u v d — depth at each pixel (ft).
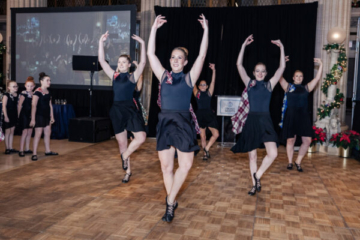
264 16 24.86
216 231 9.14
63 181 13.85
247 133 12.09
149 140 25.72
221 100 22.62
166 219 9.62
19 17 28.37
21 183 13.44
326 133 21.91
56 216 9.93
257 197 12.30
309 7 23.86
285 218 10.26
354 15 25.40
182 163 8.87
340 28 21.03
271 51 24.81
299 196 12.56
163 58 26.50
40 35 28.04
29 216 9.89
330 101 22.11
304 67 24.26
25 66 28.48
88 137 24.06
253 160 12.60
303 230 9.37
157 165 17.22
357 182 14.80
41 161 17.70
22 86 28.55
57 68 27.84
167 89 9.12
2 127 19.16
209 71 25.99
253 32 25.08
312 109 24.26
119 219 9.80
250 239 8.68
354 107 26.04
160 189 12.94
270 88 12.05
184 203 11.40
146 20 27.07
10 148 19.69
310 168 17.42
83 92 29.12
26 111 18.93
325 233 9.20
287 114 16.34
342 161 19.39
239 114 12.66
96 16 26.84
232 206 11.23
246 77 12.53
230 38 25.53
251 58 25.21
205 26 8.98
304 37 24.12
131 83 12.64
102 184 13.50
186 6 28.81
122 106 12.68
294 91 16.14
